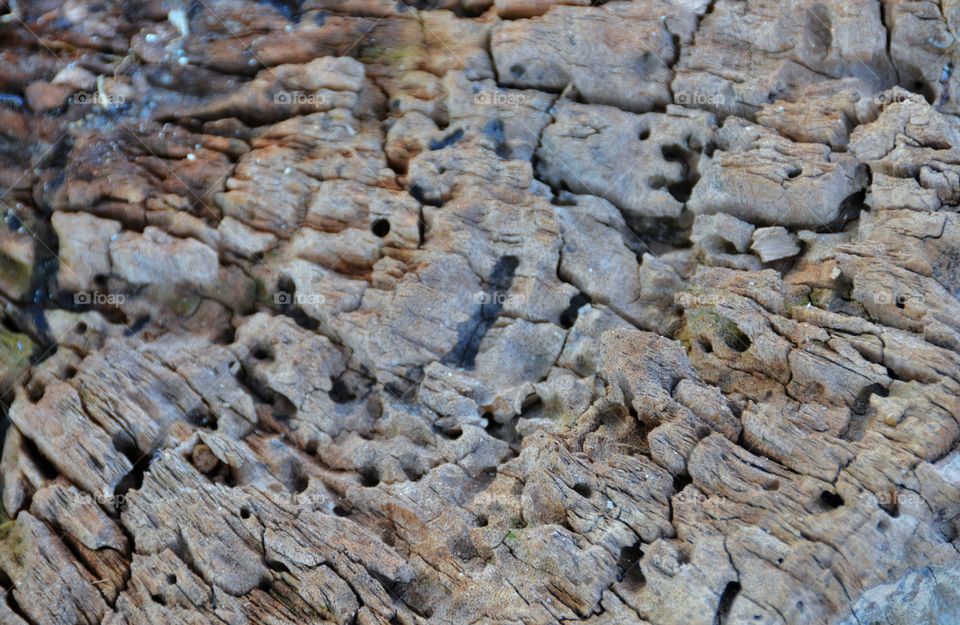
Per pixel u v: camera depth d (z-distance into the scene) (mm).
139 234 7809
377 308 7219
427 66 8383
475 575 5832
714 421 6094
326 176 7848
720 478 5785
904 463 5531
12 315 7828
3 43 8992
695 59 8023
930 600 5504
